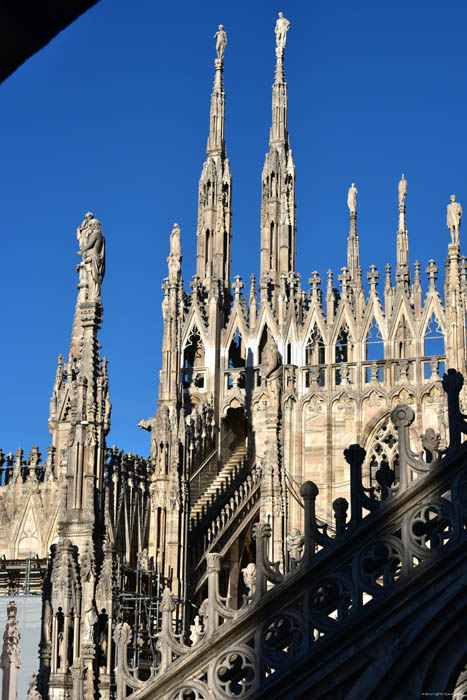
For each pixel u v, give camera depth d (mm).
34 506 45188
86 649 25781
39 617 36656
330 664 9906
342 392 52719
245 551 48562
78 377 28219
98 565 27203
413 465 10305
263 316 55031
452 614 9719
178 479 42844
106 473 40844
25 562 43500
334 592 11109
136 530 42656
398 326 52875
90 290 28812
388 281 53625
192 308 56000
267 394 53594
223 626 10688
